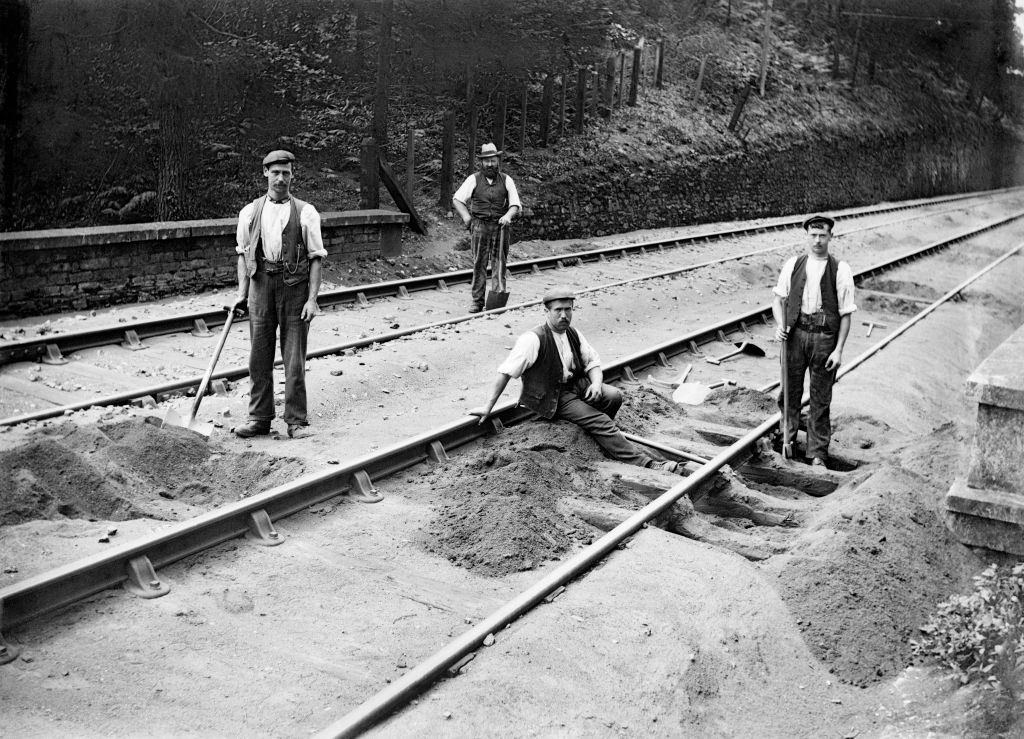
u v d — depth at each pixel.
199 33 16.73
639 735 3.85
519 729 3.73
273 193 7.18
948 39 29.16
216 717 3.73
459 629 4.59
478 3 19.77
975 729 4.18
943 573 5.57
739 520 6.60
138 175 16.25
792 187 31.02
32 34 14.80
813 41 33.03
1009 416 5.45
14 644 4.11
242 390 8.45
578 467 6.86
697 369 10.79
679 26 29.80
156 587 4.71
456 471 6.58
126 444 6.39
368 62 20.23
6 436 6.29
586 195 22.03
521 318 12.39
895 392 9.91
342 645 4.37
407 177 17.83
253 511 5.43
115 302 11.77
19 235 10.62
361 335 10.88
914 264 20.59
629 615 4.68
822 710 4.38
